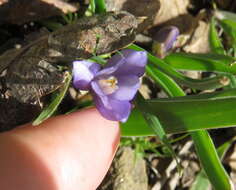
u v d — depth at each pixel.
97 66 0.06
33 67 0.06
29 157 0.05
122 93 0.06
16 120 0.06
